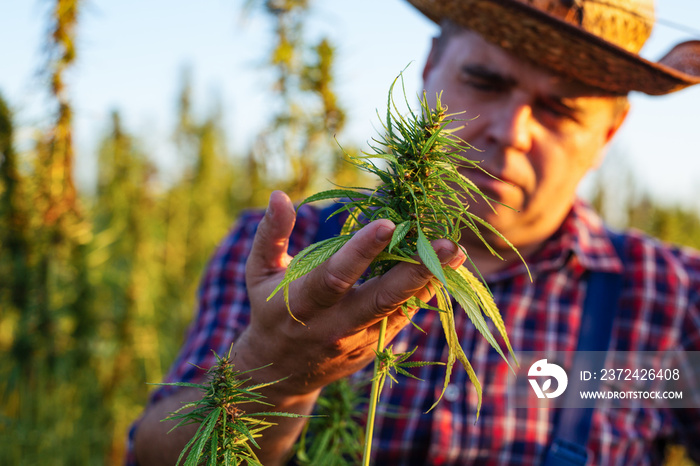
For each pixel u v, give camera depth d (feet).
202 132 14.69
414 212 1.98
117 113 11.07
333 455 2.93
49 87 6.20
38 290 7.32
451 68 4.45
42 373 7.73
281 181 6.54
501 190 4.28
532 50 3.98
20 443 7.48
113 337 9.76
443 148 2.03
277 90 6.47
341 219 5.18
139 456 3.78
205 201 13.94
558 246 5.13
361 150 1.93
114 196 11.02
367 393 4.57
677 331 5.42
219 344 4.76
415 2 4.94
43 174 6.53
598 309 5.23
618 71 4.01
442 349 4.91
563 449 4.81
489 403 4.85
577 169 4.52
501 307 5.11
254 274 2.64
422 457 4.81
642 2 4.15
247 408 2.72
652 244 5.79
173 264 13.28
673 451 8.20
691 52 4.52
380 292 2.11
